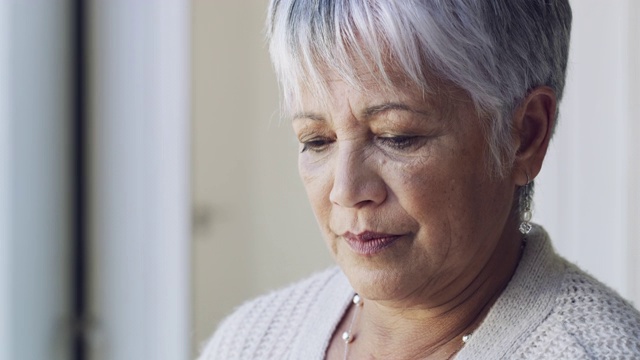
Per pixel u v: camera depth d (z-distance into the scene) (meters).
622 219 2.01
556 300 1.11
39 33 2.43
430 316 1.15
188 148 2.54
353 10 1.00
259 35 2.73
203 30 2.76
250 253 2.77
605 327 1.06
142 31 2.51
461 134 1.04
